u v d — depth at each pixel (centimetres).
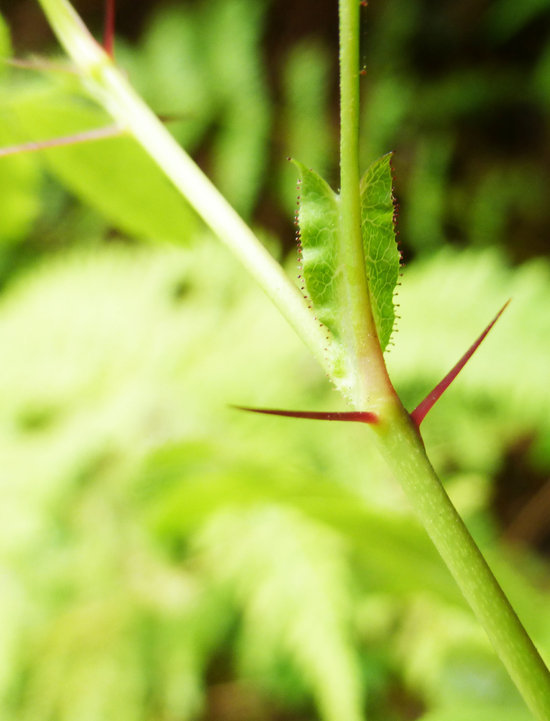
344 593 24
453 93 48
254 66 48
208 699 29
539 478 39
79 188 11
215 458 17
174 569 27
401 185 47
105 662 25
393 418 7
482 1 50
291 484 12
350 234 7
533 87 48
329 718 22
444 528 6
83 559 27
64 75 9
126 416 30
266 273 7
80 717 24
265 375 31
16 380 34
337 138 48
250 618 24
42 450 30
